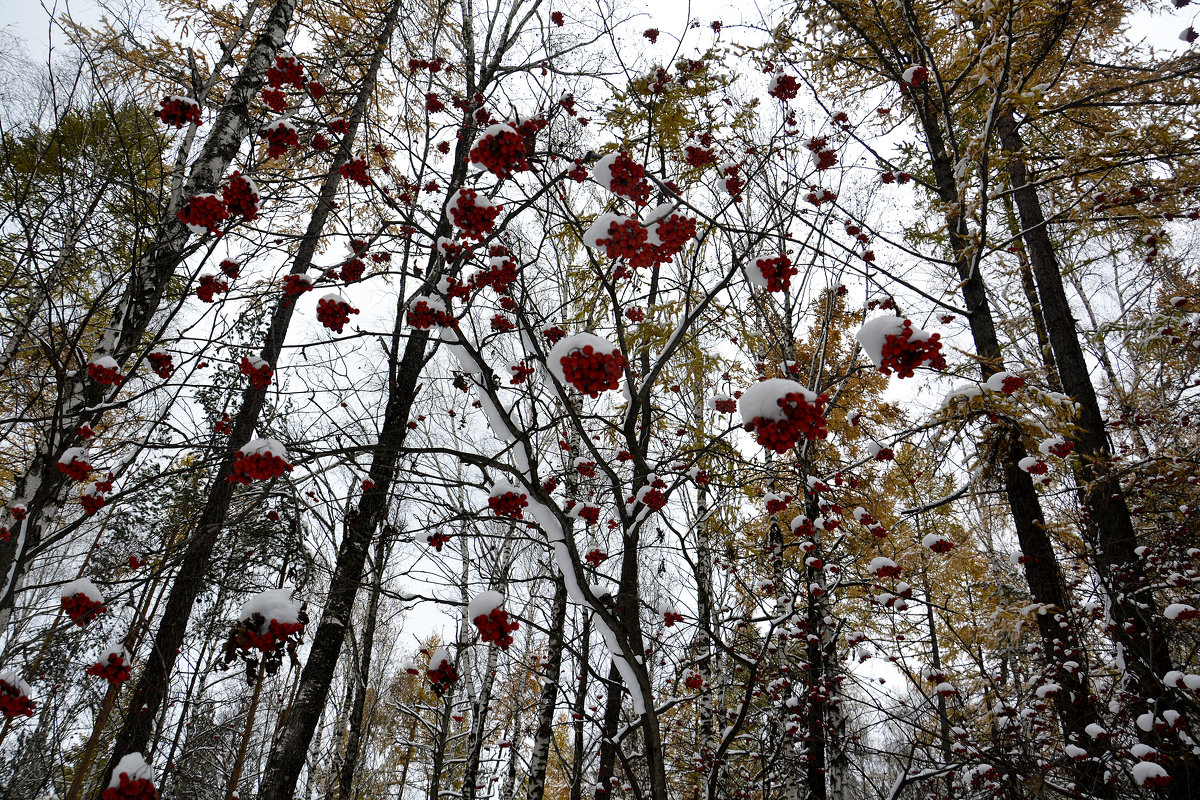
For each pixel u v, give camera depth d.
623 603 3.99
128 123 5.23
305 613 2.95
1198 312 6.66
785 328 7.19
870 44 6.68
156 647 3.91
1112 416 8.65
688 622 5.07
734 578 7.19
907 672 6.91
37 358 5.41
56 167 4.14
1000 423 5.88
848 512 7.05
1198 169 5.84
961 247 6.79
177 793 9.91
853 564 7.37
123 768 2.46
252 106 6.06
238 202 3.36
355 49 6.50
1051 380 6.27
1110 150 6.39
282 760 4.87
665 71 4.87
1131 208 6.67
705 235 4.37
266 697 12.43
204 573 4.20
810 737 6.21
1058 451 5.44
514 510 3.72
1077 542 6.42
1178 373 8.62
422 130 6.41
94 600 3.14
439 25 6.14
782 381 2.27
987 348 6.35
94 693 7.95
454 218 2.91
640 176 3.14
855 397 8.45
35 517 3.31
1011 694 6.66
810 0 6.69
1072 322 6.96
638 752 8.00
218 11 7.15
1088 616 6.31
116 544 7.58
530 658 9.22
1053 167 6.99
